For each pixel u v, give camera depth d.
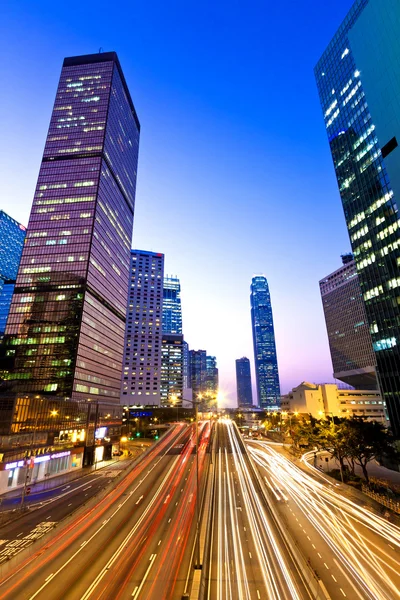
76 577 25.02
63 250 130.12
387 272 82.81
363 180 93.56
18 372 114.19
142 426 153.00
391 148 72.69
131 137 190.12
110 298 148.00
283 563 27.06
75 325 118.69
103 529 35.56
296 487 54.84
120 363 157.00
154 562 27.42
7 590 23.34
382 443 54.56
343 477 59.56
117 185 163.25
